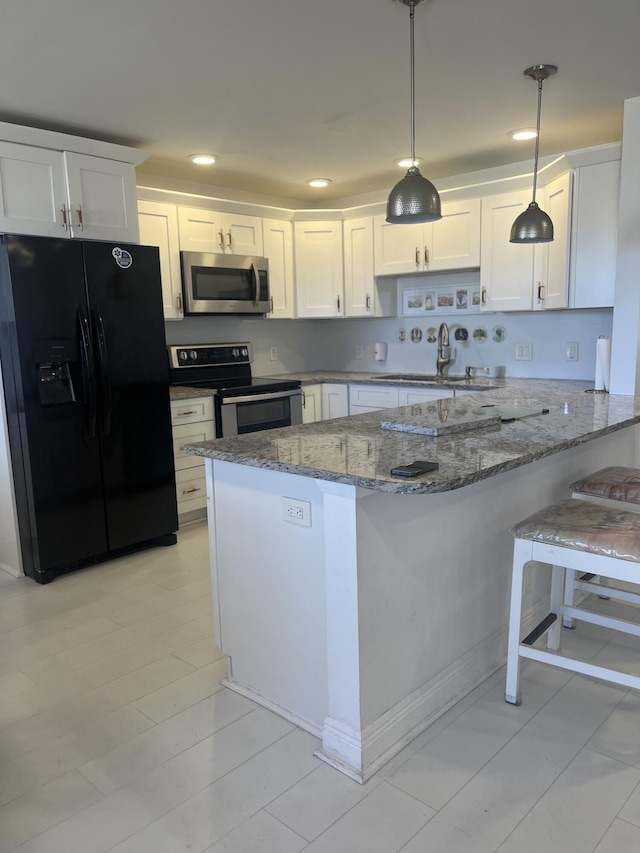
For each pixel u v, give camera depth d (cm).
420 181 227
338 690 172
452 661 202
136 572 321
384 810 156
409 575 179
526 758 174
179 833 151
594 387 361
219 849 146
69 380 306
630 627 208
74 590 300
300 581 185
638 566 170
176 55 234
